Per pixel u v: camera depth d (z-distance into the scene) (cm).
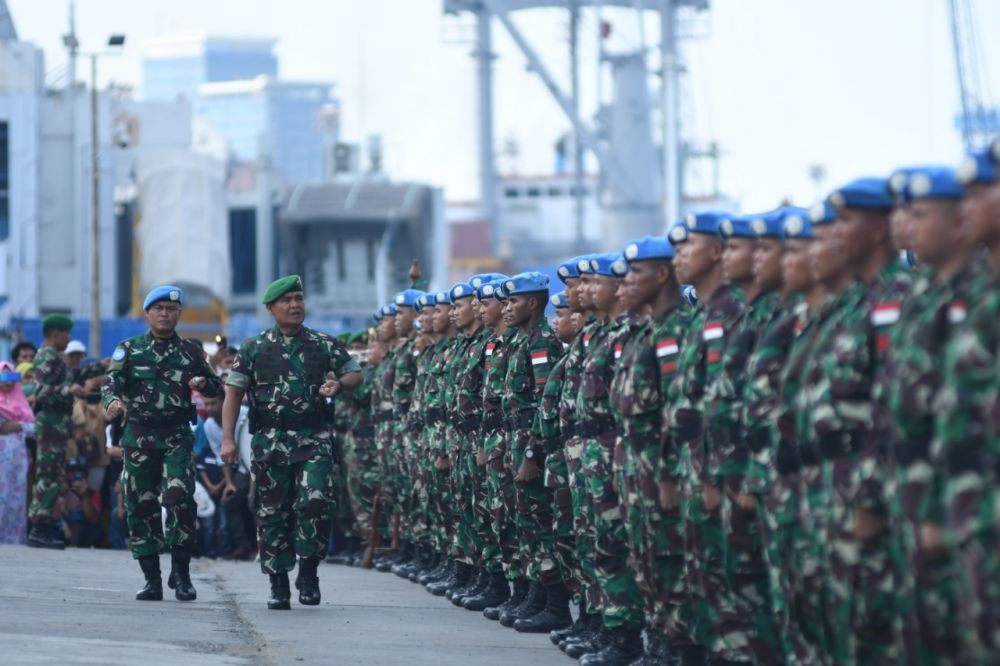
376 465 5050
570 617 3297
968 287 1505
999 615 1400
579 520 2844
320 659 2698
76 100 18900
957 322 1505
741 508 2100
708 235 2298
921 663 1580
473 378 3706
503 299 3350
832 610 1798
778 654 2130
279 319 3403
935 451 1493
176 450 3484
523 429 3297
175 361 3478
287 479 3441
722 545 2189
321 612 3472
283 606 3475
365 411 5056
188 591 3562
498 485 3466
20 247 18425
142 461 3478
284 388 3384
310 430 3425
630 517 2498
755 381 2016
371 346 5053
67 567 4338
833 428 1783
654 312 2502
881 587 1738
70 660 2486
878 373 1747
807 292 1984
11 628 2880
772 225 2088
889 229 1819
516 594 3494
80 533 5581
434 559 4441
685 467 2250
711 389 2155
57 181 18812
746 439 2052
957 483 1445
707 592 2214
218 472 5391
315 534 3444
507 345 3431
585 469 2745
